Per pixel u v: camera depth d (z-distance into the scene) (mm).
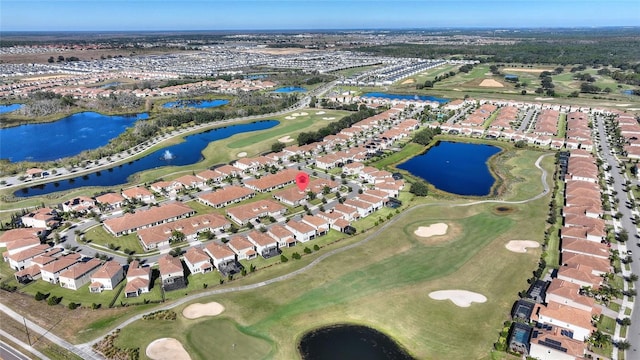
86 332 96000
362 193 171250
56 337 94562
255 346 91375
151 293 110500
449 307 102312
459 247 129625
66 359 87938
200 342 92375
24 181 190250
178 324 97938
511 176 191750
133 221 145000
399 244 132500
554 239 133250
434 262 121750
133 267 117562
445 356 88375
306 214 154000
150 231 137875
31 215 150000
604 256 118812
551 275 114188
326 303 104688
